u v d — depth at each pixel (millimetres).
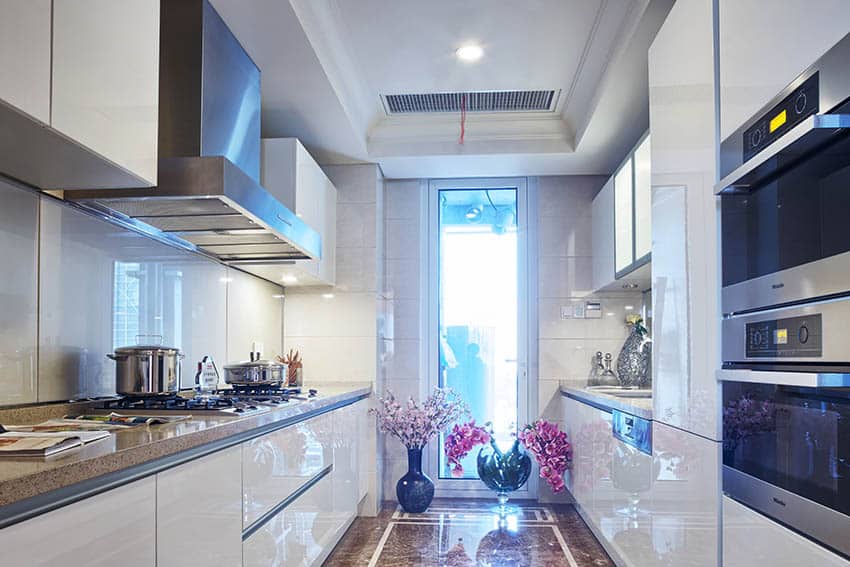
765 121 1482
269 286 4223
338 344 4461
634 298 4703
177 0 2420
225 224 2594
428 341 4898
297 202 3529
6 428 1705
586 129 3846
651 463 2402
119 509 1332
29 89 1319
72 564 1177
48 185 1938
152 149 1853
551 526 4082
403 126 4305
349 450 3717
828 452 1222
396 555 3529
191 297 3117
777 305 1447
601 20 2943
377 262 4516
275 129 3834
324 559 3209
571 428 4348
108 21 1617
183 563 1619
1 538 1005
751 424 1553
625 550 2881
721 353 1725
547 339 4738
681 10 2025
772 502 1445
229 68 2631
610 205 4141
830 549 1222
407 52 3342
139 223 2600
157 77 1880
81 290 2260
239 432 1978
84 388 2271
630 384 4297
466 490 4844
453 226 4953
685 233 1985
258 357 3486
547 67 3504
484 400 4871
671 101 2123
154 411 2174
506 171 4680
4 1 1252
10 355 1918
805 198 1330
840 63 1189
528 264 4887
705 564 1818
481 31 3115
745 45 1585
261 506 2207
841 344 1205
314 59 2930
